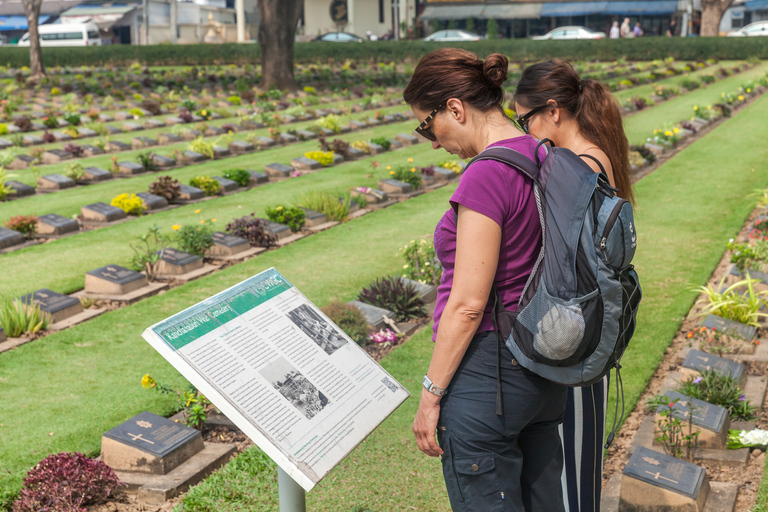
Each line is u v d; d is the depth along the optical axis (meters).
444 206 11.01
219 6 59.22
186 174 13.36
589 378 2.01
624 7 49.84
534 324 1.98
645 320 6.15
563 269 1.96
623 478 3.40
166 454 3.77
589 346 1.96
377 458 3.98
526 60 41.53
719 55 38.72
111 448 3.85
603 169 2.62
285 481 2.17
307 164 13.98
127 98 26.06
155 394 4.89
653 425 4.29
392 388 2.36
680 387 4.69
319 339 2.30
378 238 9.12
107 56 42.69
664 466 3.47
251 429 1.93
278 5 27.91
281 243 9.01
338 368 2.26
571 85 2.75
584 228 1.95
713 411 4.11
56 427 4.43
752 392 4.71
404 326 6.18
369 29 54.25
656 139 15.50
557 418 2.29
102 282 7.04
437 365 2.05
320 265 7.97
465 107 2.12
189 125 19.00
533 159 2.06
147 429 3.99
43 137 17.34
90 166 13.71
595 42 40.28
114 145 16.06
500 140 2.10
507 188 1.99
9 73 35.50
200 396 4.49
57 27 51.88
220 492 3.59
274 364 2.11
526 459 2.30
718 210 10.13
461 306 1.98
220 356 2.02
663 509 3.33
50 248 8.73
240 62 43.47
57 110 22.00
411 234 9.28
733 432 4.09
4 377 5.17
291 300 2.36
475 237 1.96
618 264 1.98
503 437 2.11
